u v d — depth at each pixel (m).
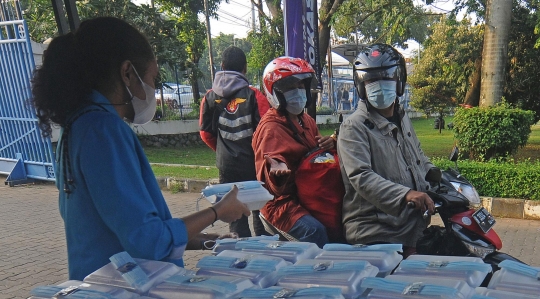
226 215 1.75
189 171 9.21
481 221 2.50
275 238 2.02
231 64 4.02
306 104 3.00
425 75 18.28
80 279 1.61
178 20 18.28
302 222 2.68
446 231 2.54
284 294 1.33
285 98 2.85
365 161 2.47
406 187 2.33
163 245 1.51
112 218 1.48
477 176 6.49
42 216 6.83
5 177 9.73
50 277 4.63
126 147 1.56
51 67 1.61
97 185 1.49
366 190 2.40
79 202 1.58
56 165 1.72
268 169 2.67
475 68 11.05
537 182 6.09
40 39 12.55
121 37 1.62
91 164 1.50
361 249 1.69
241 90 3.95
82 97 1.60
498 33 8.23
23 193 8.34
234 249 1.83
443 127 22.64
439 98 18.33
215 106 4.02
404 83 2.60
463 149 8.63
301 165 2.74
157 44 13.79
